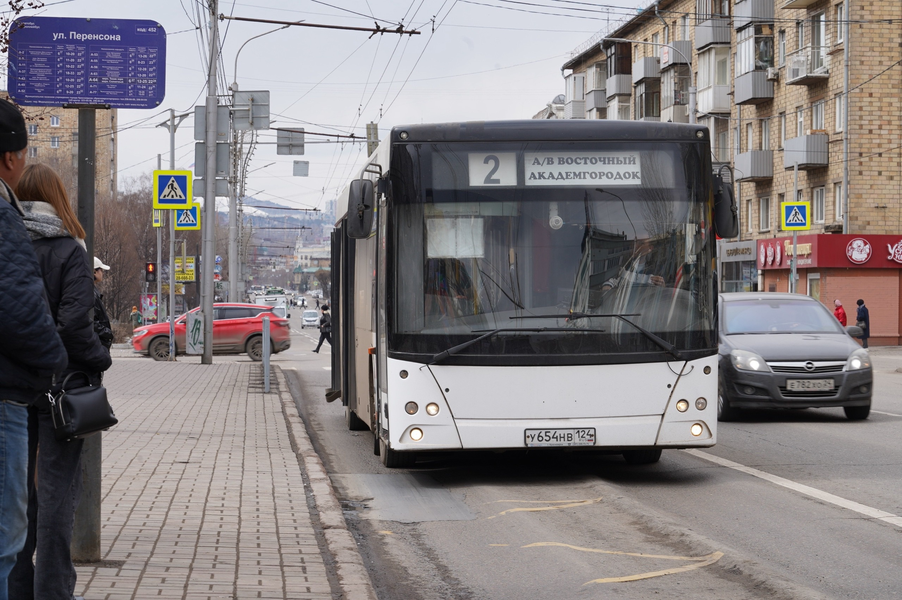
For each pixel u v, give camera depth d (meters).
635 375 9.27
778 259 47.28
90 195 6.19
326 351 44.62
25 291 3.20
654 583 6.05
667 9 59.28
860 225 43.34
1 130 3.52
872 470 10.35
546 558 6.76
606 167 9.47
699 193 9.59
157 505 7.89
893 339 43.97
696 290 9.48
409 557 6.91
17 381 3.28
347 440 13.59
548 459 11.33
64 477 4.59
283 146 38.97
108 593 5.24
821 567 6.41
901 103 43.12
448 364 9.15
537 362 9.17
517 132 9.42
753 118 50.97
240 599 5.20
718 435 13.33
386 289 9.34
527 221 9.33
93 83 7.09
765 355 14.59
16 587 4.59
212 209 28.50
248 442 11.99
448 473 10.45
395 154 9.34
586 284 9.30
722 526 7.70
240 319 34.09
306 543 6.66
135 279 66.38
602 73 70.19
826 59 44.72
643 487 9.46
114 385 20.44
